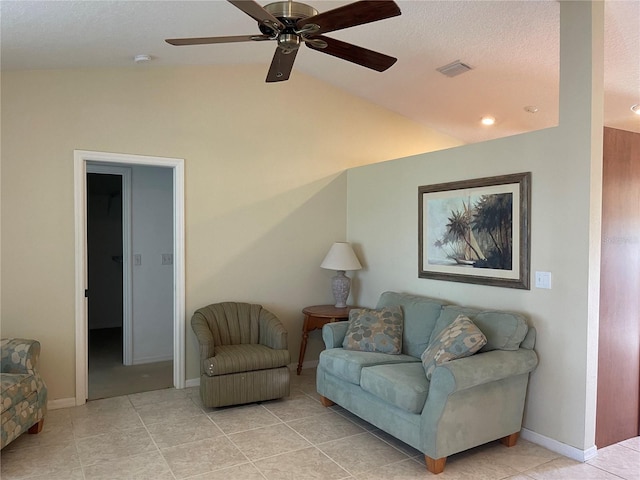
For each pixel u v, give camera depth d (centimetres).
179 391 428
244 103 464
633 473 281
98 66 389
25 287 371
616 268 320
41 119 374
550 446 313
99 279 727
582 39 296
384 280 474
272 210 481
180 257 432
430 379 299
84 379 394
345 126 523
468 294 378
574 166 301
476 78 427
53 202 379
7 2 249
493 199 355
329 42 240
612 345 319
